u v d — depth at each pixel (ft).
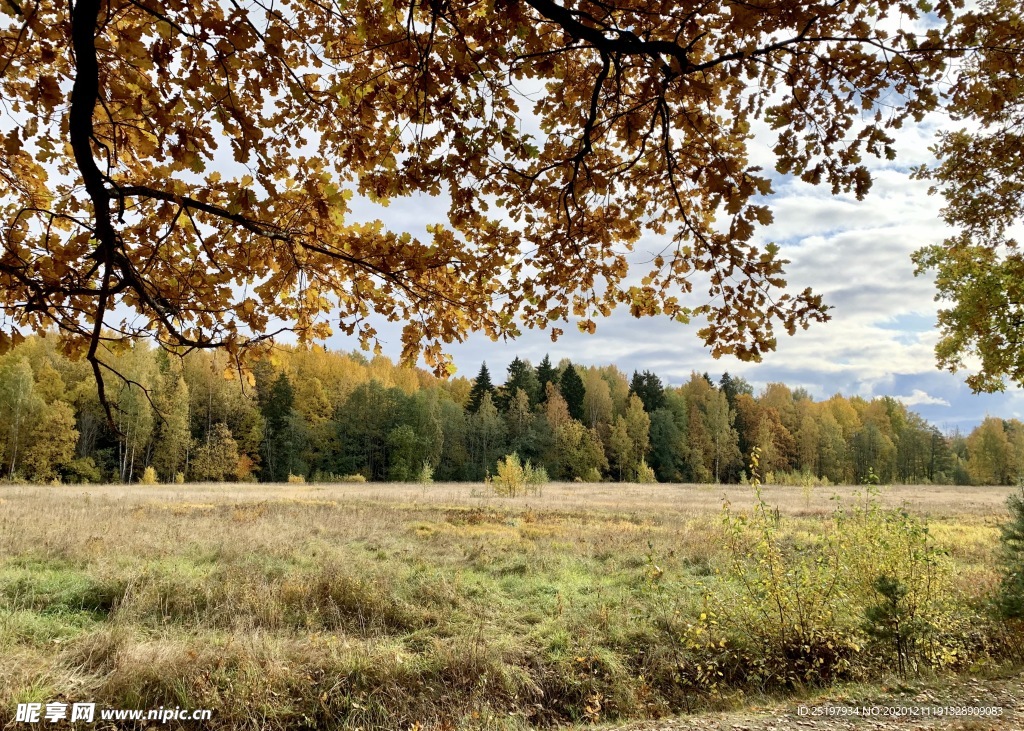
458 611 25.84
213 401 167.73
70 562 29.48
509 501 81.66
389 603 25.36
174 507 59.52
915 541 21.99
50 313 8.79
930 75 8.79
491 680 20.21
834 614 22.27
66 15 8.29
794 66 9.02
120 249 9.46
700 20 9.75
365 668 19.69
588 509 71.26
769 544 23.40
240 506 63.77
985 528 52.49
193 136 7.97
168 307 8.75
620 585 31.14
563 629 24.21
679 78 9.86
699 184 11.96
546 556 37.19
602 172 12.18
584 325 13.73
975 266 30.40
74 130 7.48
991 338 30.19
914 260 33.42
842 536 23.98
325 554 33.65
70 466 132.98
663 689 21.09
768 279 10.41
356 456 184.55
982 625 23.58
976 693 16.63
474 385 232.94
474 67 9.18
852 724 14.73
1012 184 21.40
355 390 193.77
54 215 9.04
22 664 17.85
